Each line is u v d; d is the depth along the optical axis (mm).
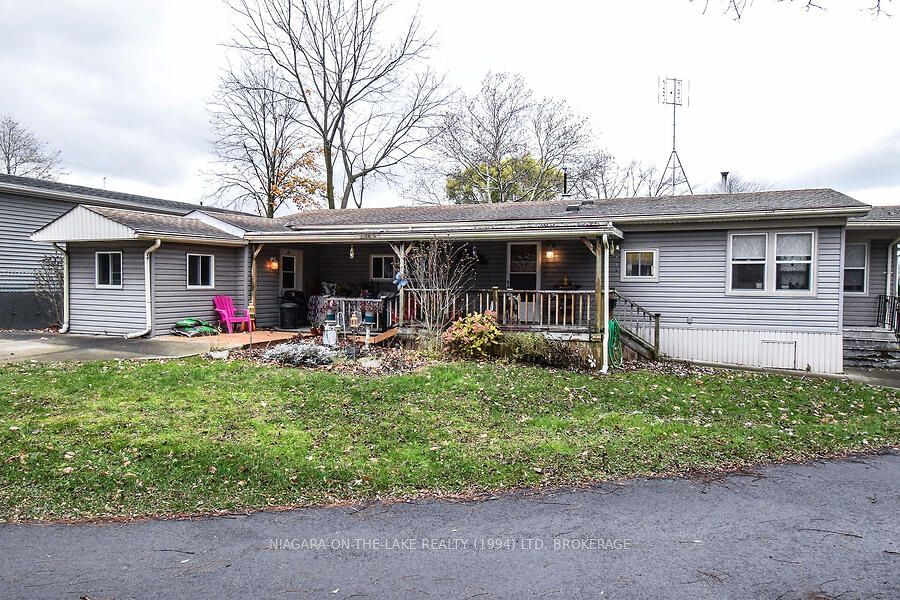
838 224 11328
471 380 8680
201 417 6367
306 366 9664
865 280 13703
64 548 3621
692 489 4914
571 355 10539
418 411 7039
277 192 29109
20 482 4555
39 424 5887
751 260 12078
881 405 8312
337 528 4027
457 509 4402
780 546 3828
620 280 13203
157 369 8719
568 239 12750
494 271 14406
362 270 16234
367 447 5703
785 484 5078
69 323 14039
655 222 12688
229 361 9727
